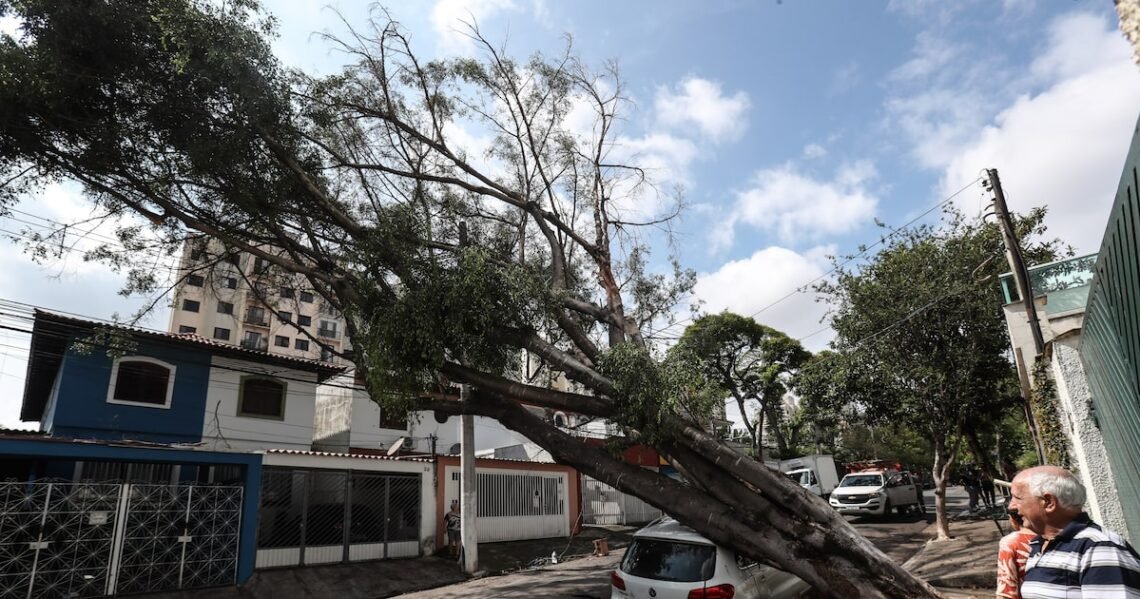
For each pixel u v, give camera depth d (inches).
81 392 625.0
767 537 311.4
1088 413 348.5
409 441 871.7
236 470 629.9
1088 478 350.3
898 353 615.2
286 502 583.2
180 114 362.9
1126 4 99.8
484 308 343.0
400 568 600.4
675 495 339.6
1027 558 131.8
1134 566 107.5
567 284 473.4
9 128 344.8
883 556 299.1
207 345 692.1
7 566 417.7
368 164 459.5
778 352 1369.3
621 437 362.3
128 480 509.4
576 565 626.2
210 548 502.3
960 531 666.8
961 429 645.3
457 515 658.2
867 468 1406.3
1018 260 452.1
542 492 828.0
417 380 342.3
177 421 671.8
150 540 475.8
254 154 383.6
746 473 324.8
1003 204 463.2
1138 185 135.9
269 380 745.6
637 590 287.1
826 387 671.1
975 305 581.3
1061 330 427.8
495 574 597.3
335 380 901.8
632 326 412.8
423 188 482.9
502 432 998.4
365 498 637.3
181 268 500.7
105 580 450.3
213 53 325.7
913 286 610.2
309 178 404.2
